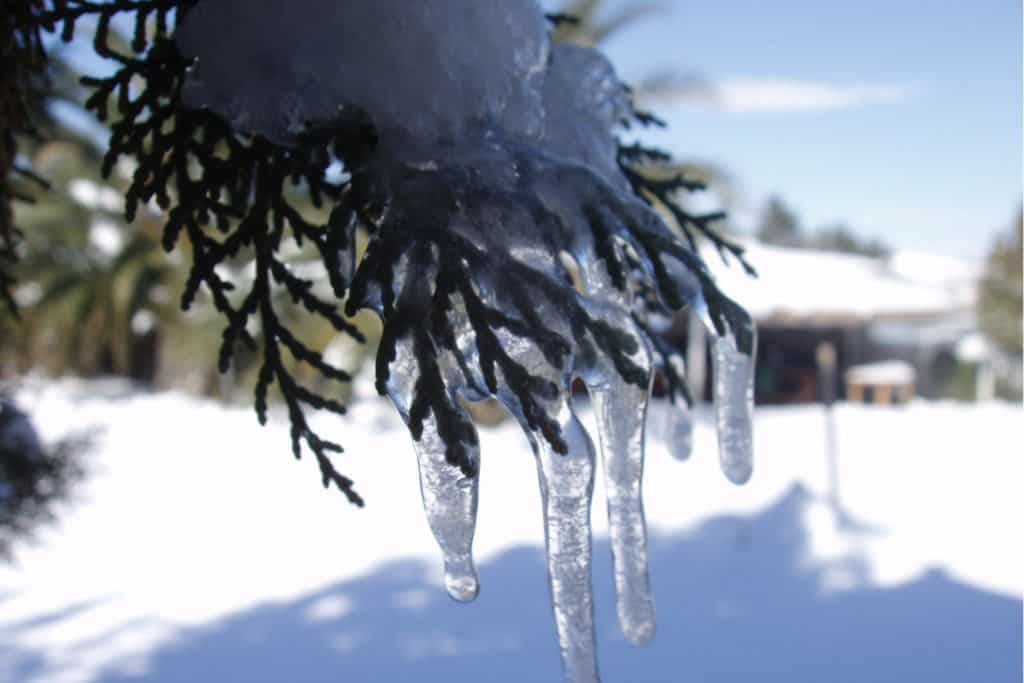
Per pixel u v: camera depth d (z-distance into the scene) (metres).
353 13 0.92
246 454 10.06
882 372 17.64
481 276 0.85
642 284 1.25
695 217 1.38
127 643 4.49
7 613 4.98
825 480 8.30
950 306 15.69
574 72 1.18
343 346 11.71
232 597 5.27
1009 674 3.84
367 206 0.98
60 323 13.49
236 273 9.35
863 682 3.80
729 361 1.03
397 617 4.85
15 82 1.33
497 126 0.96
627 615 0.93
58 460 4.27
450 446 0.82
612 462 0.93
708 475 8.36
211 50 0.97
